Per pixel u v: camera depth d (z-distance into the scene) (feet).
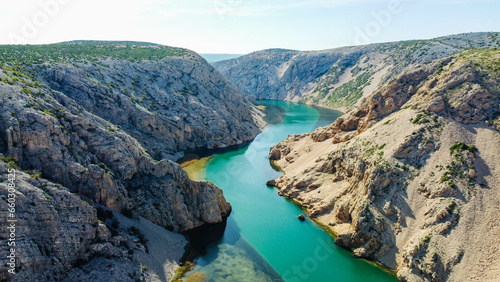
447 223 195.11
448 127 242.99
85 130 226.38
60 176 193.26
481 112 239.71
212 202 249.96
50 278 148.66
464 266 176.24
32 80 269.44
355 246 221.87
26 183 158.20
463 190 206.08
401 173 232.53
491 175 207.00
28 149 187.21
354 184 257.96
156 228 216.54
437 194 211.61
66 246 158.92
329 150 334.24
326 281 194.90
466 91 250.78
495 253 174.50
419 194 219.61
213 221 247.91
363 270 203.92
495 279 163.94
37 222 151.74
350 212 243.60
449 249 184.96
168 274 187.01
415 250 192.85
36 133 189.06
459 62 275.39
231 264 204.64
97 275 161.99
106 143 228.02
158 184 233.76
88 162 211.41
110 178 206.69
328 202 266.57
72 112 250.37
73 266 160.56
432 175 222.48
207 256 211.00
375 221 218.18
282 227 252.01
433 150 235.61
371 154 257.14
